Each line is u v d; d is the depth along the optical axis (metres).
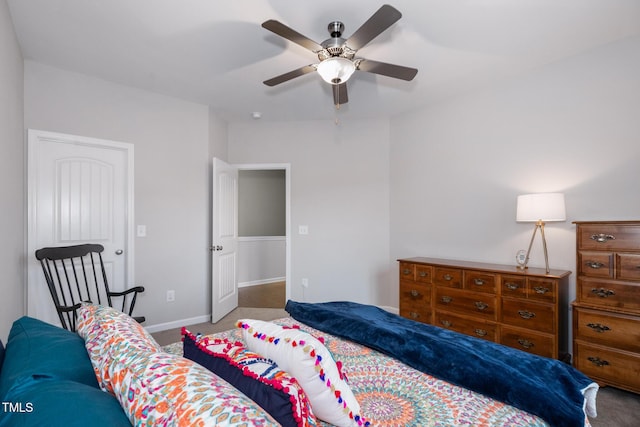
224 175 4.07
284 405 0.80
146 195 3.44
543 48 2.64
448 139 3.68
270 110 4.05
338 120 4.40
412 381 1.31
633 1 2.05
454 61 2.83
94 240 3.16
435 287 3.20
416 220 3.98
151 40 2.49
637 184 2.48
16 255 2.51
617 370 2.21
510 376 1.18
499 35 2.44
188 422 0.62
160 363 0.80
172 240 3.62
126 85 3.31
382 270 4.28
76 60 2.80
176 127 3.65
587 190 2.71
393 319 1.92
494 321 2.79
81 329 1.21
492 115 3.31
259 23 2.28
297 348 0.98
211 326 3.68
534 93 3.01
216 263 3.80
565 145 2.82
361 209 4.34
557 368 1.31
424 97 3.63
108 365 0.89
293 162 4.46
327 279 4.40
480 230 3.40
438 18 2.23
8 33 2.13
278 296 5.22
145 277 3.43
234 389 0.77
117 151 3.30
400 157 4.16
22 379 0.82
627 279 2.20
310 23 2.27
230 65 2.89
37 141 2.83
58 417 0.66
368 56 2.73
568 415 1.01
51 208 2.93
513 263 3.15
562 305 2.59
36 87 2.82
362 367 1.42
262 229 6.45
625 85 2.53
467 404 1.14
